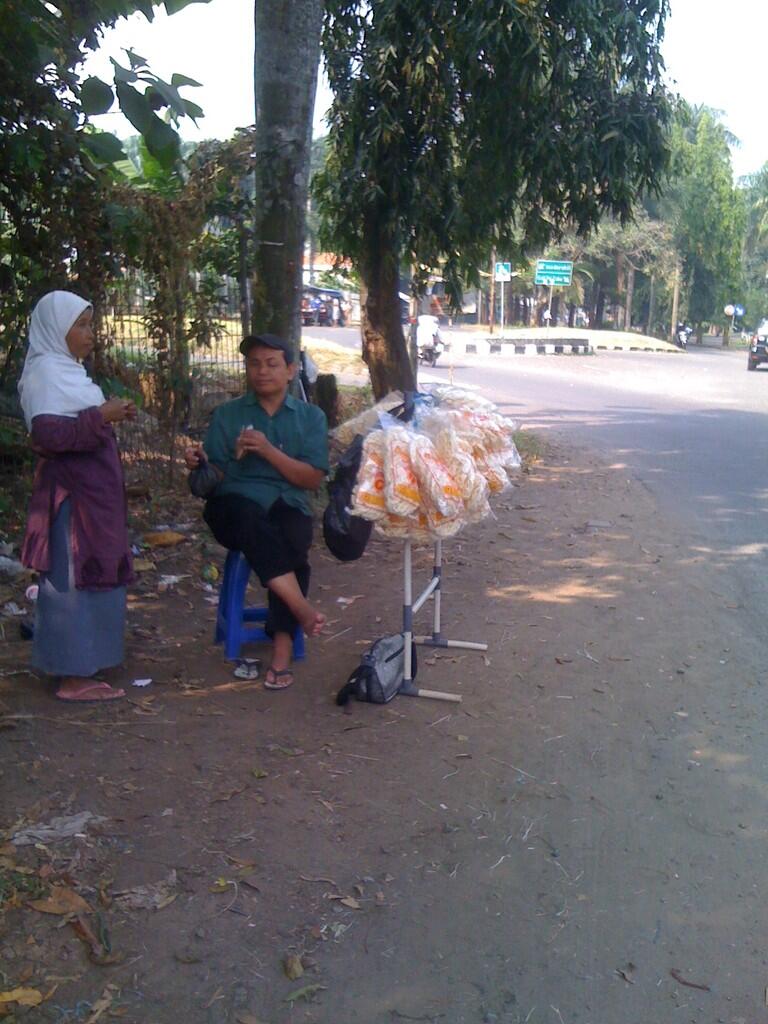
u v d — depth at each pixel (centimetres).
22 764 400
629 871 359
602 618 626
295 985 297
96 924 314
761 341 3219
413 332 1231
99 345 739
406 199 1051
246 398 489
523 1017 290
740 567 770
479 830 379
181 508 772
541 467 1162
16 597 577
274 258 775
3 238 719
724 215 5688
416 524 463
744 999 301
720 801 411
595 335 4612
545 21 973
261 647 541
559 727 468
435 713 473
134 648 527
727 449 1393
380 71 991
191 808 380
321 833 371
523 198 1145
